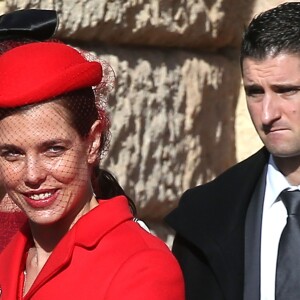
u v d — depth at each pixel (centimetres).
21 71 938
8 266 1011
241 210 1246
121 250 943
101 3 1598
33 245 1023
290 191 1223
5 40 1069
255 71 1193
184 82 1744
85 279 938
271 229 1224
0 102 928
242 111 1844
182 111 1742
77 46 1616
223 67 1814
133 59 1673
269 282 1201
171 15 1695
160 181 1716
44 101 933
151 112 1694
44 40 1080
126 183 1664
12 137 935
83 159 965
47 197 954
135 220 1011
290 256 1196
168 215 1280
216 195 1270
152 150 1697
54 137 937
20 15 1073
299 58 1180
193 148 1762
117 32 1641
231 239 1231
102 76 988
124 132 1653
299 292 1184
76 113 948
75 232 962
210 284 1244
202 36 1756
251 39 1198
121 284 922
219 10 1764
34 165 940
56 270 948
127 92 1659
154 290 916
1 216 1119
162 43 1717
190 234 1246
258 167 1262
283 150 1195
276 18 1193
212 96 1794
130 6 1636
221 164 1825
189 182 1762
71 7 1572
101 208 974
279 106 1188
